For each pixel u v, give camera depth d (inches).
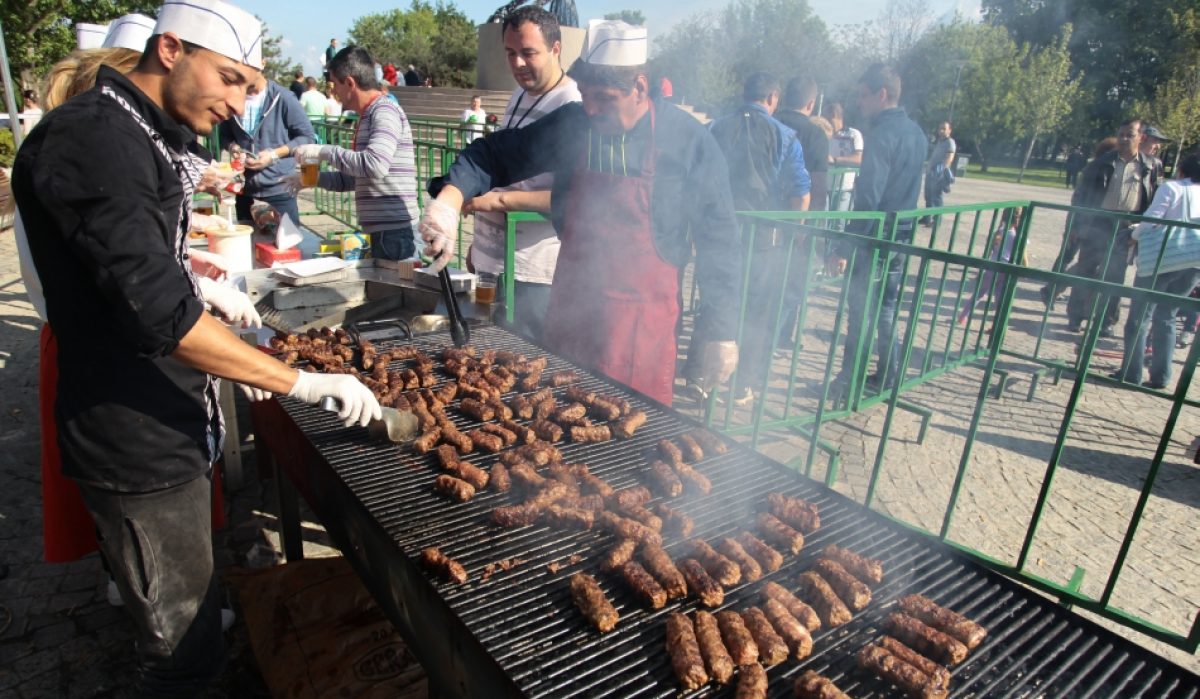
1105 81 714.2
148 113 69.4
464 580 69.1
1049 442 200.7
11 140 435.2
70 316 70.3
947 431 204.5
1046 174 1302.9
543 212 158.2
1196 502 171.6
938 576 73.9
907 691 58.4
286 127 255.9
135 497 78.0
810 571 72.5
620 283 128.8
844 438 196.2
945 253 109.5
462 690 67.2
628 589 69.0
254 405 135.3
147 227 64.7
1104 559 146.2
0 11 681.0
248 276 168.2
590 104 117.5
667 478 86.6
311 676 100.4
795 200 226.5
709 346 128.7
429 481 87.2
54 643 117.0
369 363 121.1
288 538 129.6
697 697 58.1
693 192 122.9
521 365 121.0
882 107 210.4
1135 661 63.1
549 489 82.4
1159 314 239.6
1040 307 342.0
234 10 69.2
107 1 779.4
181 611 85.2
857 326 213.6
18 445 177.0
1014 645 64.6
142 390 75.1
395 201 206.2
